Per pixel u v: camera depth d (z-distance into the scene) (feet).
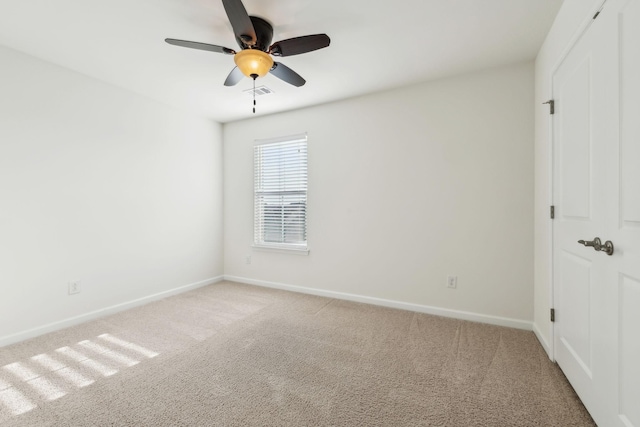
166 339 7.66
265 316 9.26
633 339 3.63
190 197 12.19
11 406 5.04
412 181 9.62
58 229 8.25
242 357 6.74
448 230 9.14
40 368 6.25
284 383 5.73
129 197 10.01
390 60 7.98
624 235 3.79
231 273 13.56
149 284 10.66
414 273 9.67
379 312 9.57
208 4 5.76
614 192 4.00
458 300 9.05
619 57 3.86
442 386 5.62
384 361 6.55
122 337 7.77
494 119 8.46
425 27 6.55
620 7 3.82
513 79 8.22
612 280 4.08
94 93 8.99
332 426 4.59
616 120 3.94
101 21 6.27
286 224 12.21
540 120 7.36
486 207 8.63
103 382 5.75
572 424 4.62
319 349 7.11
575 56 5.22
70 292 8.51
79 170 8.68
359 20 6.31
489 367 6.27
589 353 4.77
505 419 4.74
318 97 10.53
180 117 11.76
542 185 7.20
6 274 7.31
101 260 9.25
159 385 5.66
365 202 10.41
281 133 12.13
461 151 8.89
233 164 13.41
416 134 9.52
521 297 8.27
